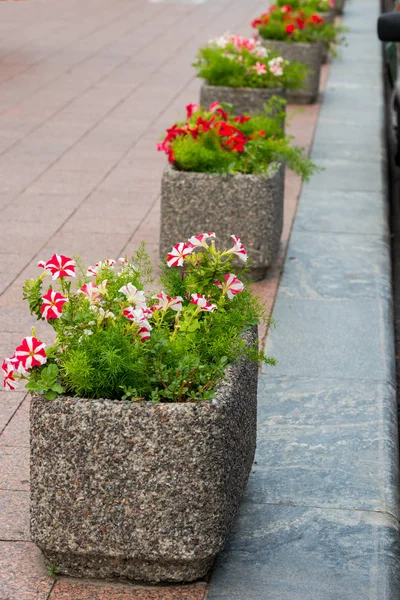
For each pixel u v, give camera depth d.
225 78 12.09
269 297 7.61
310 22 16.19
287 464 5.22
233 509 4.25
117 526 4.02
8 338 6.71
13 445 5.34
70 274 4.30
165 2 27.28
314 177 11.20
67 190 10.42
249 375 4.51
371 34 22.97
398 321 8.09
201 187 7.70
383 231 9.45
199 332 4.43
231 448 4.11
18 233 8.96
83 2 27.02
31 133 12.91
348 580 4.24
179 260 4.62
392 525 4.70
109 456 3.95
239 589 4.17
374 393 6.09
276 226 7.97
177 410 3.89
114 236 8.95
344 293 7.78
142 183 10.79
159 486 3.96
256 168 7.91
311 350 6.69
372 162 11.95
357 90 16.67
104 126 13.43
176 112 14.43
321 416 5.77
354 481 5.07
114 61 18.47
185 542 4.02
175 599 4.10
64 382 4.10
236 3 27.28
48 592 4.12
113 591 4.14
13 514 4.68
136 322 4.08
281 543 4.51
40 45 19.91
